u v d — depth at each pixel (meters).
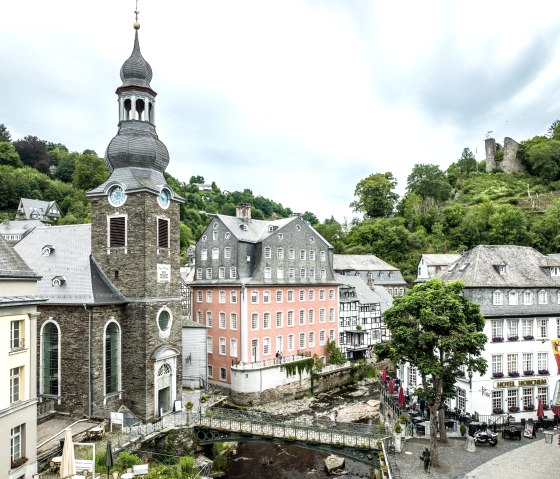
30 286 25.55
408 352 29.97
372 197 132.62
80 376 34.84
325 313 65.38
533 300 40.00
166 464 31.05
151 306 38.00
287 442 33.19
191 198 153.50
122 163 39.22
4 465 22.80
